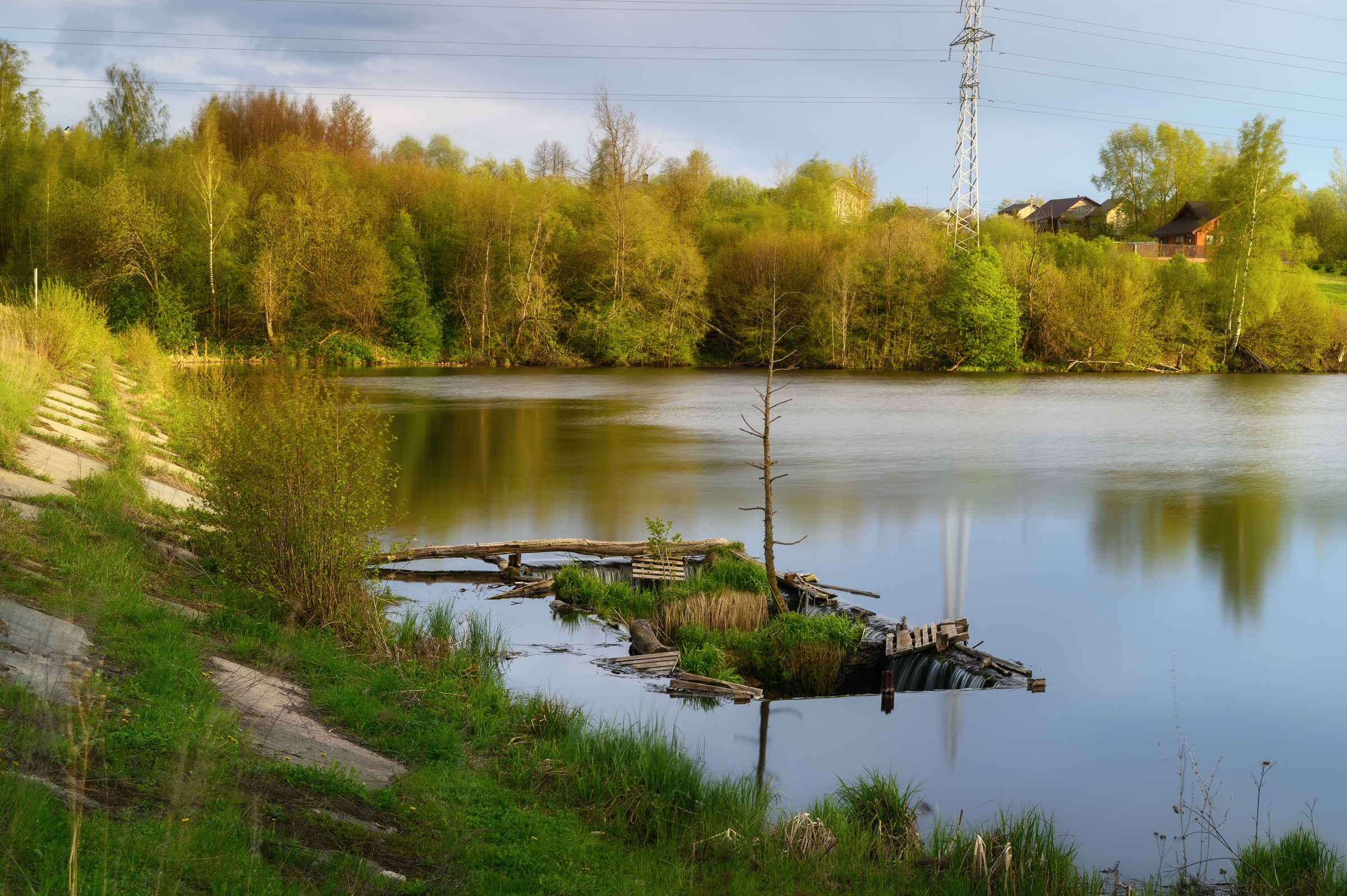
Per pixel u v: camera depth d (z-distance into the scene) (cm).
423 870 542
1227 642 1364
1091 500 2359
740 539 1905
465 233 7362
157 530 1299
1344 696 1166
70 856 408
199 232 6300
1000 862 669
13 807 429
